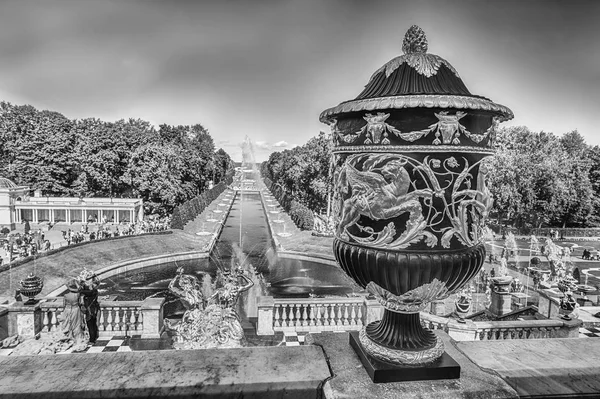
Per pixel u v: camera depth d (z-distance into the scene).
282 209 105.94
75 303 14.46
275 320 16.11
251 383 2.77
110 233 57.88
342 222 3.01
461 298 16.53
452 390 2.71
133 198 77.56
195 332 12.09
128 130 88.81
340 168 3.08
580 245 55.03
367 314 15.69
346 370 2.91
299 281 39.88
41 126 79.00
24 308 14.64
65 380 2.76
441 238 2.70
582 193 61.72
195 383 2.75
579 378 3.03
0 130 77.25
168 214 81.25
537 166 53.56
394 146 2.64
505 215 59.03
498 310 19.77
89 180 79.31
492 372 2.98
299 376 2.86
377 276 2.83
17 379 2.77
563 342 3.64
